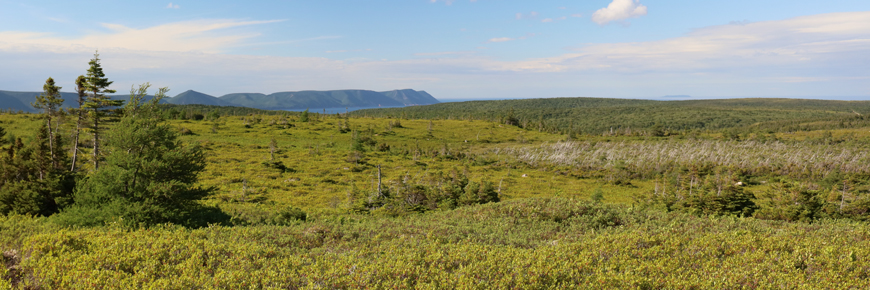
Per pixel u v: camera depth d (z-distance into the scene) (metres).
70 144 40.31
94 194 18.30
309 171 60.19
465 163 80.69
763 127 199.00
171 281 7.84
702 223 14.18
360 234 14.52
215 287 7.57
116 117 35.78
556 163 86.00
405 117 195.88
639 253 9.92
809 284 7.44
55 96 35.59
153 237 11.42
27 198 22.77
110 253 9.34
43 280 7.88
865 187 48.09
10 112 110.19
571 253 9.84
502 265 8.81
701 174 63.28
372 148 95.44
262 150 78.75
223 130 109.25
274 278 8.15
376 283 7.77
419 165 75.25
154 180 19.30
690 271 8.41
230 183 47.06
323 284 8.02
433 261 9.35
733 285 7.57
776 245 9.80
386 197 34.97
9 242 11.71
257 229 14.60
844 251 9.27
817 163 71.94
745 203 28.22
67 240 10.23
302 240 13.65
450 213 20.08
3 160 26.70
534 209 17.47
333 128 129.50
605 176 69.56
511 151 105.19
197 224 19.91
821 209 25.58
